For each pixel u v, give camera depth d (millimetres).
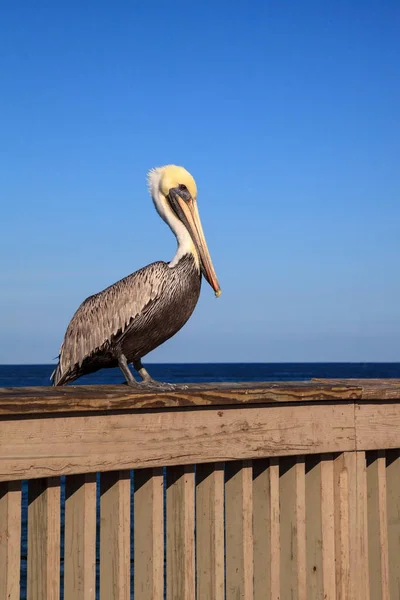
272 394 3174
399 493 3621
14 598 2703
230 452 3123
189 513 3062
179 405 2967
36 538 2850
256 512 3342
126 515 2951
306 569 3463
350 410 3438
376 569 3537
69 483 2914
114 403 2820
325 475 3418
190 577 3051
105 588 2992
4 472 2650
